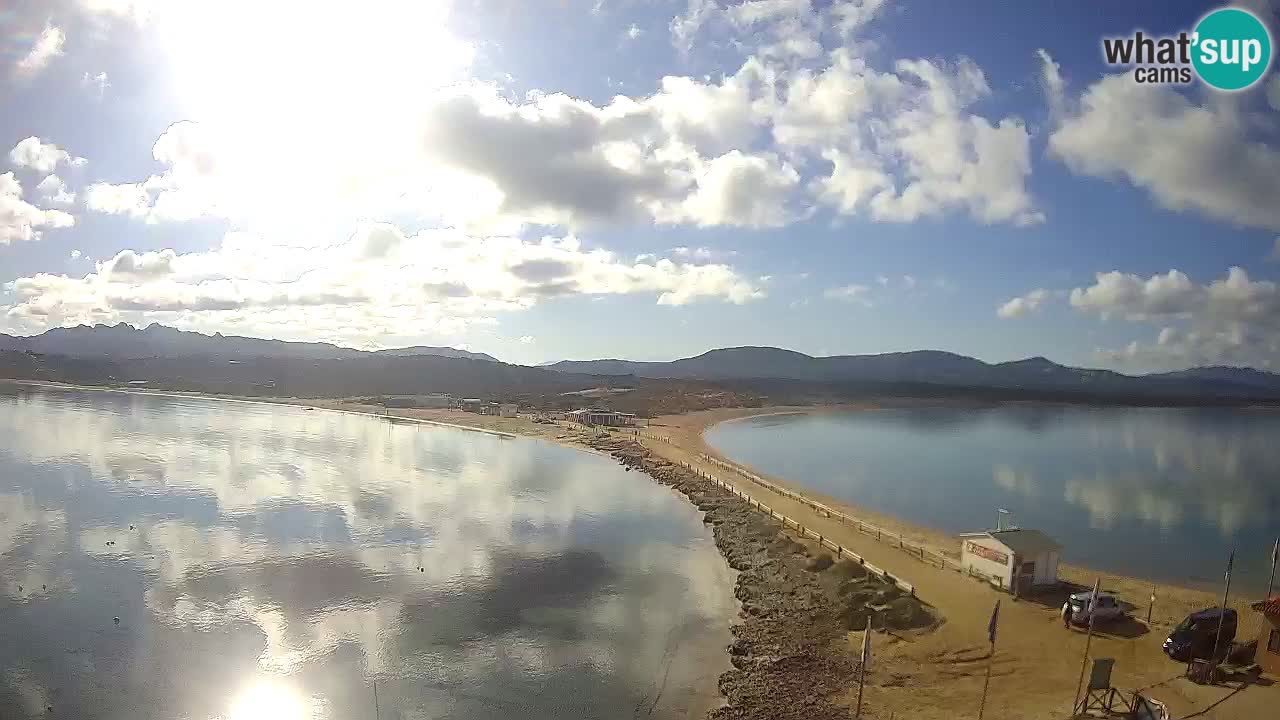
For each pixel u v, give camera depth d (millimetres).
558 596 43656
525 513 66500
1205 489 96125
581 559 51719
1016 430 189000
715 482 82562
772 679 31828
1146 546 62719
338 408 191250
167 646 35281
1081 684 28984
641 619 40125
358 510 64312
